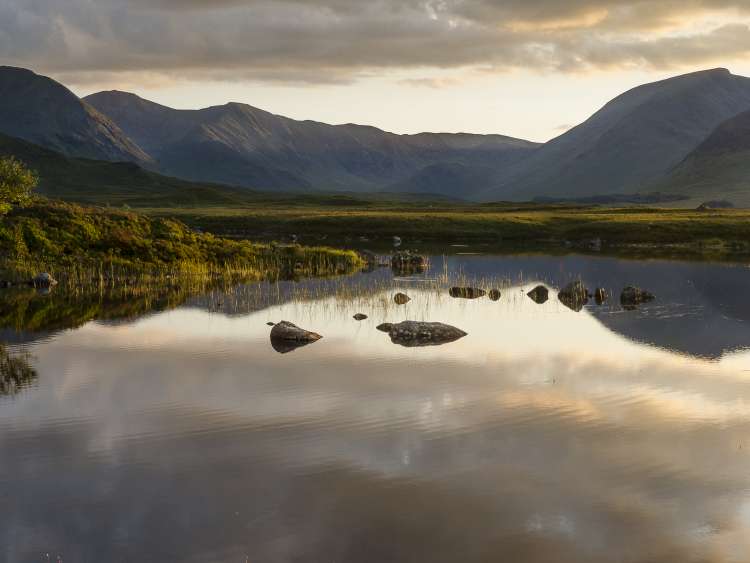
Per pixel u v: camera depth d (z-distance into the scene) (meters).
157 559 12.86
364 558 12.81
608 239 112.56
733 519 14.38
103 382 24.62
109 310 40.62
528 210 176.88
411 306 42.19
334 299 45.12
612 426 19.95
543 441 18.69
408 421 20.31
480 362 27.66
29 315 38.84
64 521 14.29
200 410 21.39
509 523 14.15
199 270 59.88
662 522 14.23
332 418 20.59
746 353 29.75
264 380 24.80
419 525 14.05
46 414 21.11
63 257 57.44
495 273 64.50
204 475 16.47
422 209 187.62
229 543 13.37
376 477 16.31
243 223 130.00
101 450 18.09
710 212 159.62
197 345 30.81
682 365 27.52
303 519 14.30
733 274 64.38
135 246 61.53
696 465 17.11
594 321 37.38
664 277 61.53
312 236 120.00
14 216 61.41
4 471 16.77
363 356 28.56
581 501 15.14
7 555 12.98
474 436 19.08
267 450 18.00
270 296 46.50
